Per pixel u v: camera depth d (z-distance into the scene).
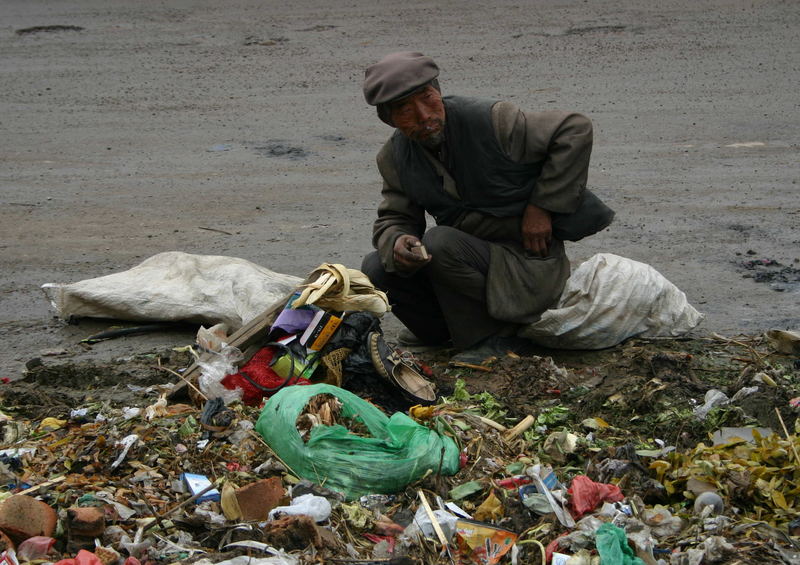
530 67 22.02
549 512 6.16
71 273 12.02
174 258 10.43
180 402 7.98
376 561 5.64
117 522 5.96
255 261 12.30
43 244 13.10
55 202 14.91
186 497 6.32
